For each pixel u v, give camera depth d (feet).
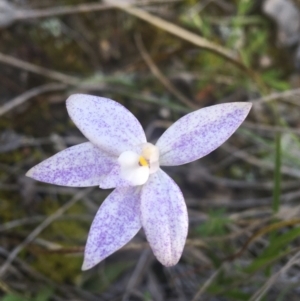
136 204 0.28
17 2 0.55
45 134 0.52
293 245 0.47
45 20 0.56
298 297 0.44
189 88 0.57
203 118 0.28
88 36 0.58
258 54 0.60
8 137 0.51
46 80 0.54
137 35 0.59
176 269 0.47
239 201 0.52
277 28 0.61
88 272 0.46
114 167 0.28
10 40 0.54
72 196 0.49
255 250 0.47
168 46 0.59
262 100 0.46
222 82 0.58
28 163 0.50
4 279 0.44
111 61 0.58
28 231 0.47
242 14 0.57
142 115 0.56
